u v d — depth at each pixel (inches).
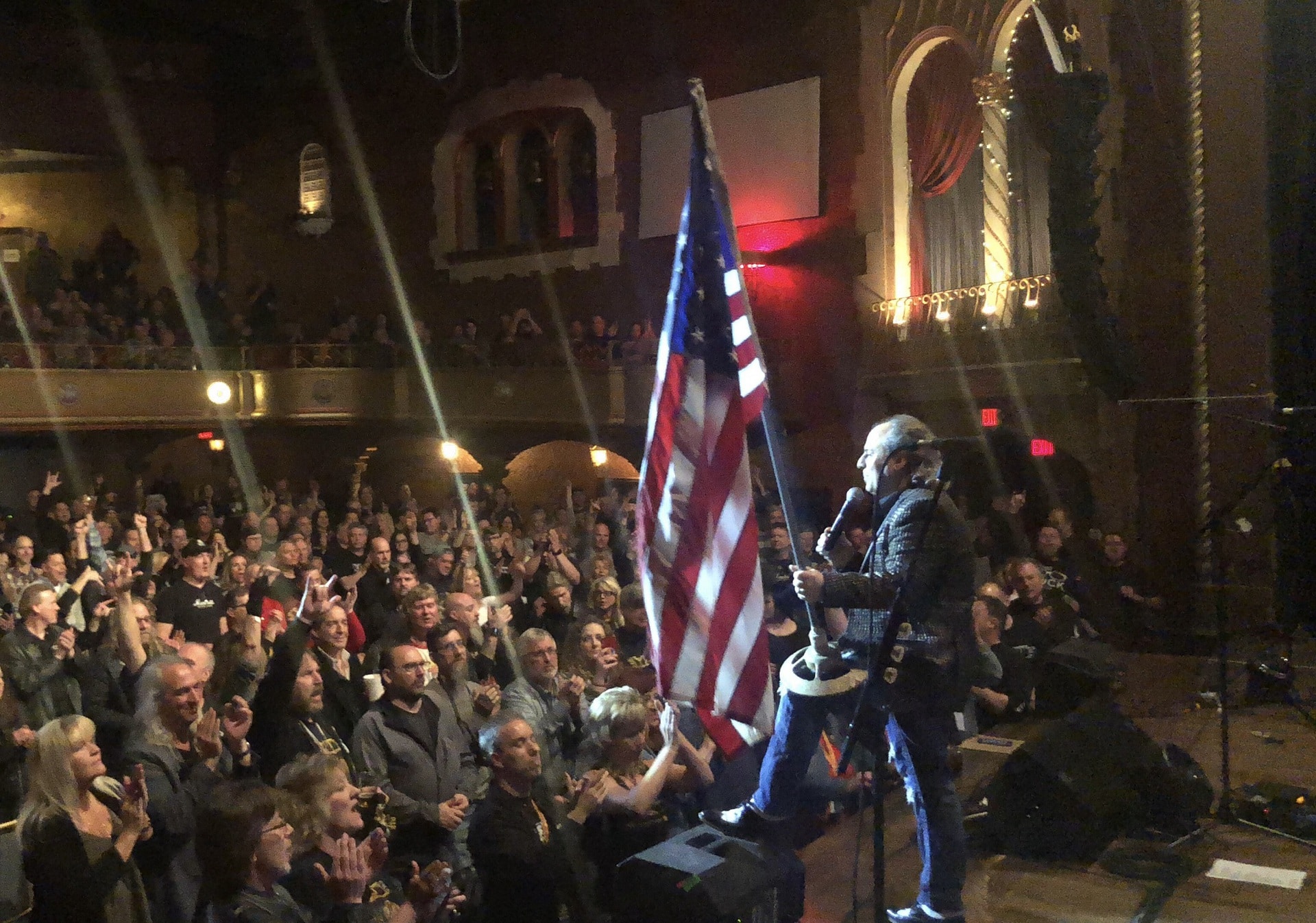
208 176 758.5
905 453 130.0
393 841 161.3
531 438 661.9
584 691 202.1
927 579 123.5
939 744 127.8
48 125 688.4
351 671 209.0
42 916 130.5
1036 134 418.3
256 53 746.2
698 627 132.1
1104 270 414.0
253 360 640.4
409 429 673.0
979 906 147.9
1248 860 163.8
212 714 159.0
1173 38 401.1
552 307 657.6
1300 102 379.6
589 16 639.8
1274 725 243.3
